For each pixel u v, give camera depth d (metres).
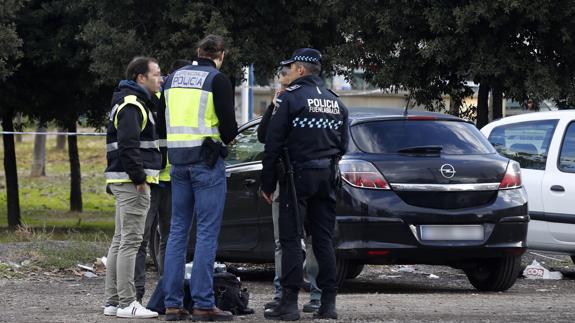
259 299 27.05
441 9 47.28
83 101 72.31
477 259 28.12
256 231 30.56
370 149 27.72
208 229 21.56
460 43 47.69
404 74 50.19
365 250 26.89
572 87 48.69
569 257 40.81
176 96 21.61
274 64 60.41
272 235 29.98
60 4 66.44
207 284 21.50
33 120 76.12
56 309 24.52
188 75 21.66
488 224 27.58
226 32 55.88
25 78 69.88
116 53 57.50
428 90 52.34
